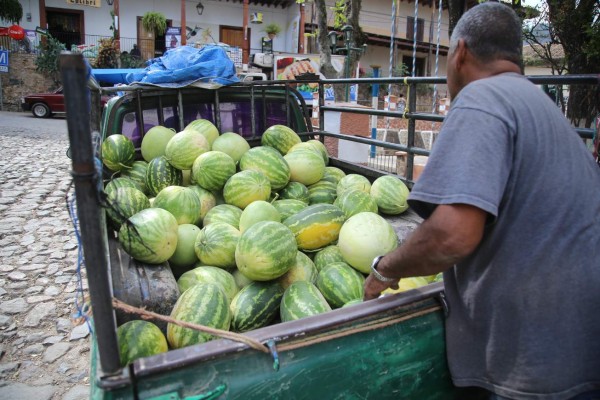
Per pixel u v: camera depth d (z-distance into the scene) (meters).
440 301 1.84
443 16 33.16
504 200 1.60
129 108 3.90
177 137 3.47
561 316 1.59
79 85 1.16
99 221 1.25
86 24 26.75
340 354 1.59
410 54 31.67
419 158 8.69
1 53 23.84
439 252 1.52
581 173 1.65
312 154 3.65
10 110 24.70
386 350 1.70
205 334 2.01
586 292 1.59
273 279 2.48
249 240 2.37
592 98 5.31
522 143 1.56
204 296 2.13
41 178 9.38
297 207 3.18
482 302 1.68
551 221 1.59
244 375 1.44
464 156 1.48
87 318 1.83
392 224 3.27
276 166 3.37
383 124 15.24
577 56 5.76
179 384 1.37
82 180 1.19
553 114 1.67
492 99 1.57
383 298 1.77
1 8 23.67
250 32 29.17
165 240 2.41
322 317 1.61
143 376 1.32
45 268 5.29
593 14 5.59
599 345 1.63
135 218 2.44
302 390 1.54
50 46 24.42
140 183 3.64
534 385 1.61
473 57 1.78
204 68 4.02
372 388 1.69
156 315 1.59
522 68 1.81
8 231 6.35
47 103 21.03
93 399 1.41
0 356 3.75
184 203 2.94
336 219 2.86
